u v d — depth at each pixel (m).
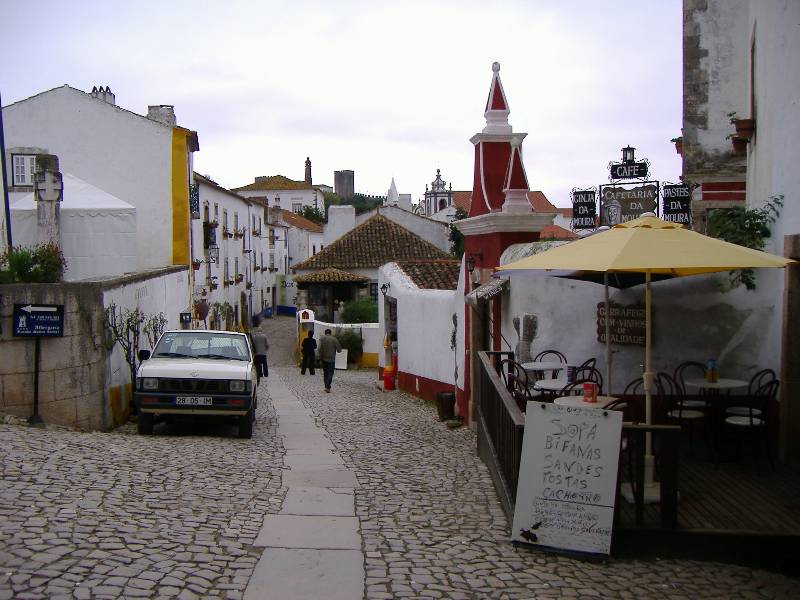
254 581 5.74
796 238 8.37
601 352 10.56
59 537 6.15
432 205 78.62
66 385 12.21
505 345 12.83
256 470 9.84
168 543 6.32
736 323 9.75
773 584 6.07
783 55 8.67
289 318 64.19
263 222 61.53
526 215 13.21
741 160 12.03
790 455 8.73
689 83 12.19
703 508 7.16
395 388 23.59
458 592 5.67
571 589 5.79
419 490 8.92
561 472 6.57
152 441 11.70
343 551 6.52
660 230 7.43
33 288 11.98
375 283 42.06
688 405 9.17
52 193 22.83
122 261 23.78
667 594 5.78
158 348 14.07
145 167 29.95
